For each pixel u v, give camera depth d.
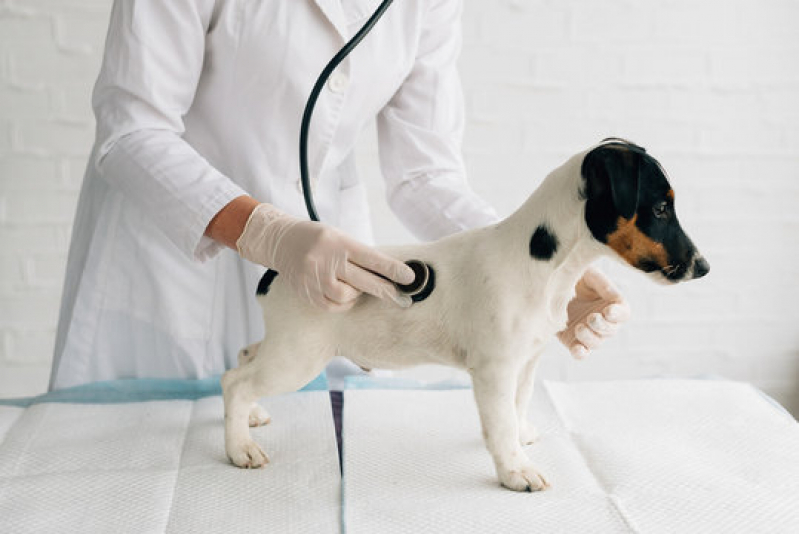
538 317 0.80
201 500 0.79
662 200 0.74
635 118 1.81
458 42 1.22
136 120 0.95
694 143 1.84
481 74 1.76
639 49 1.77
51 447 0.90
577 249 0.78
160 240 1.10
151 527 0.74
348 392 1.04
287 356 0.85
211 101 1.05
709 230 1.90
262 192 1.08
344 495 0.79
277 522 0.75
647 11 1.76
